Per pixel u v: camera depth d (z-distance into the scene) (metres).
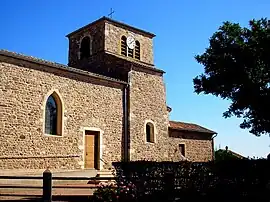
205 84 17.94
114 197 11.09
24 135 16.11
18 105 16.05
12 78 15.99
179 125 27.69
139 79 21.81
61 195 12.11
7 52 15.88
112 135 19.83
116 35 23.88
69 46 25.91
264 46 16.22
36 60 16.83
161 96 22.98
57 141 17.36
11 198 11.41
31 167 16.17
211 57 17.75
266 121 17.16
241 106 17.27
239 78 16.84
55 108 17.84
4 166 15.27
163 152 22.28
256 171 13.15
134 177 12.30
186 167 13.85
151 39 26.16
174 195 12.76
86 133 18.80
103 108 19.67
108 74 22.36
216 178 13.40
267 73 16.50
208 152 28.31
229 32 17.41
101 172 18.45
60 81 17.91
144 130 21.39
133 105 21.06
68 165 17.64
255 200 12.86
